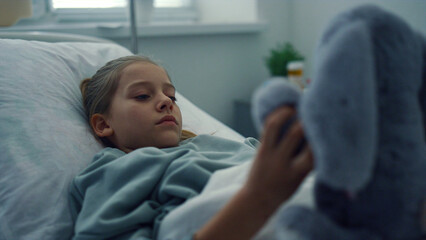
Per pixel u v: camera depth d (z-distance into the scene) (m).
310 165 0.32
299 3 2.10
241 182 0.55
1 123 0.77
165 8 2.19
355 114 0.27
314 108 0.28
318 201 0.33
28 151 0.75
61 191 0.72
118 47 1.21
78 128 0.87
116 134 0.85
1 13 1.55
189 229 0.50
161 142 0.81
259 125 0.35
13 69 0.88
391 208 0.32
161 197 0.64
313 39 2.03
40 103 0.85
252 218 0.36
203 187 0.63
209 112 2.06
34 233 0.66
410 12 1.54
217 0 2.28
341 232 0.31
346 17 0.34
